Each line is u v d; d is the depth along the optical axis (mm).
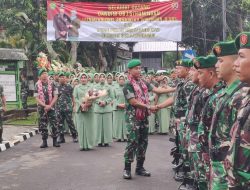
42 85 10906
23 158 9406
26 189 6707
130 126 7090
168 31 14234
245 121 2656
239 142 2686
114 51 29359
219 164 3303
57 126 11180
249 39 2639
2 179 7418
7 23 21500
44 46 21609
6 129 14086
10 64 16469
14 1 21141
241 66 2678
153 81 13555
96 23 14375
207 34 35156
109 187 6695
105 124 11227
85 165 8508
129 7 14250
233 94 3127
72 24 14391
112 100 11703
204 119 4191
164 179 7176
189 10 33281
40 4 21094
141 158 7426
